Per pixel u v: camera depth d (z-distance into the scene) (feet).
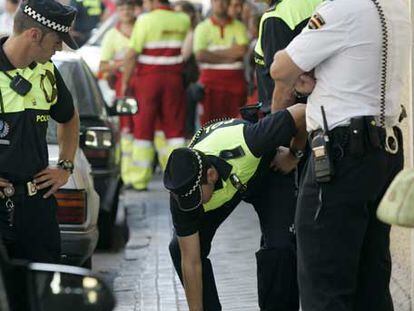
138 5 167.84
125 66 156.04
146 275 98.43
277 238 67.72
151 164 157.17
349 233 57.52
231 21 162.40
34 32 61.72
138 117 156.04
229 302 85.66
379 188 57.47
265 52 70.74
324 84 57.62
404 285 85.51
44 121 63.72
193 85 163.32
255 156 63.82
